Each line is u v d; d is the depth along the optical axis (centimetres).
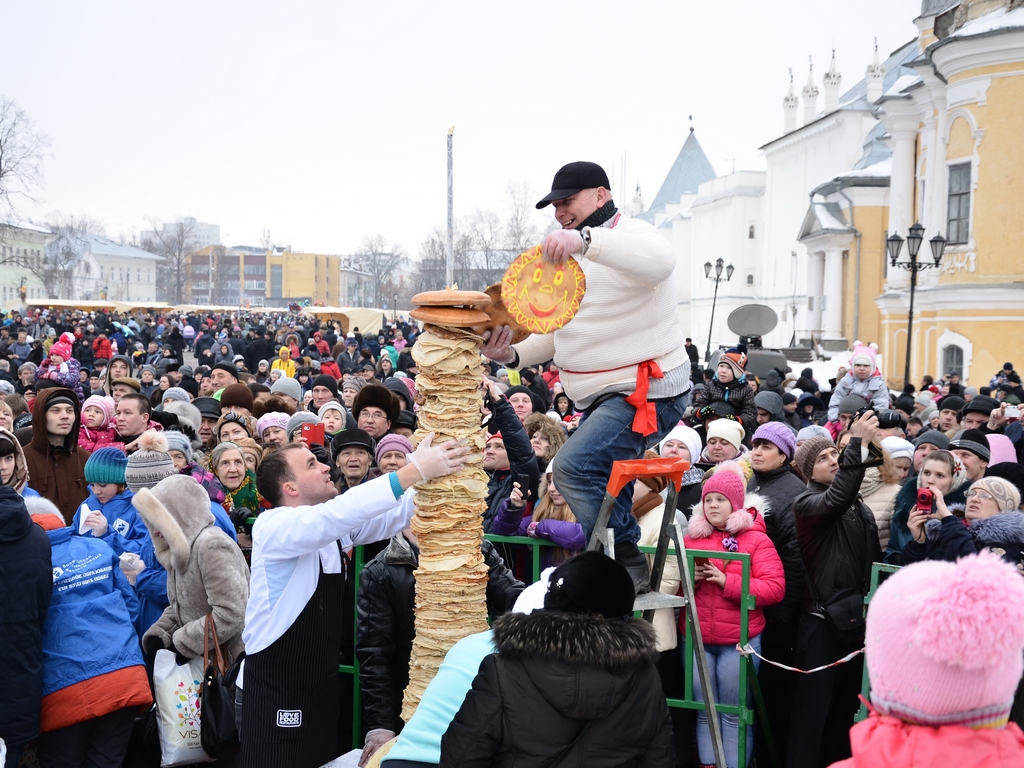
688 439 581
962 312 2467
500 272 7319
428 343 323
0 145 5234
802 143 5381
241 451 643
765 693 514
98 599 443
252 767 363
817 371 3198
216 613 440
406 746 287
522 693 260
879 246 3750
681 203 7019
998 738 189
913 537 467
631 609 280
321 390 1074
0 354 2261
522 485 498
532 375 1219
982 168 2411
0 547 407
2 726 399
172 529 449
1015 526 428
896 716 196
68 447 680
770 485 550
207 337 3300
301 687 364
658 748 275
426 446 326
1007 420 1024
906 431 1065
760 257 6016
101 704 423
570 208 352
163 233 15588
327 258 14950
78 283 11225
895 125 2928
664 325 351
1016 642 186
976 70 2397
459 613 329
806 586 481
